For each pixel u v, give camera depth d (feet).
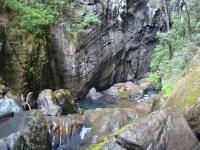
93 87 82.38
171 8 96.12
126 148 27.81
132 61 99.71
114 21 87.71
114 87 85.30
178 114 29.71
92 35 79.20
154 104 48.98
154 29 105.50
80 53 74.90
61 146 40.60
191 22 71.36
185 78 39.14
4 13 59.57
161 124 28.84
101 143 28.32
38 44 62.69
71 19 76.84
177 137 28.22
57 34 71.10
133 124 29.17
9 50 56.95
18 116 40.60
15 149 30.35
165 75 68.39
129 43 96.43
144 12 101.76
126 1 91.71
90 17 77.77
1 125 36.94
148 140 27.91
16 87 56.59
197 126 30.89
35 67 61.16
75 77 74.02
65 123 41.78
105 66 85.81
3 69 55.21
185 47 63.87
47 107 49.37
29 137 32.01
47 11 70.59
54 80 69.15
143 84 88.48
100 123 40.04
